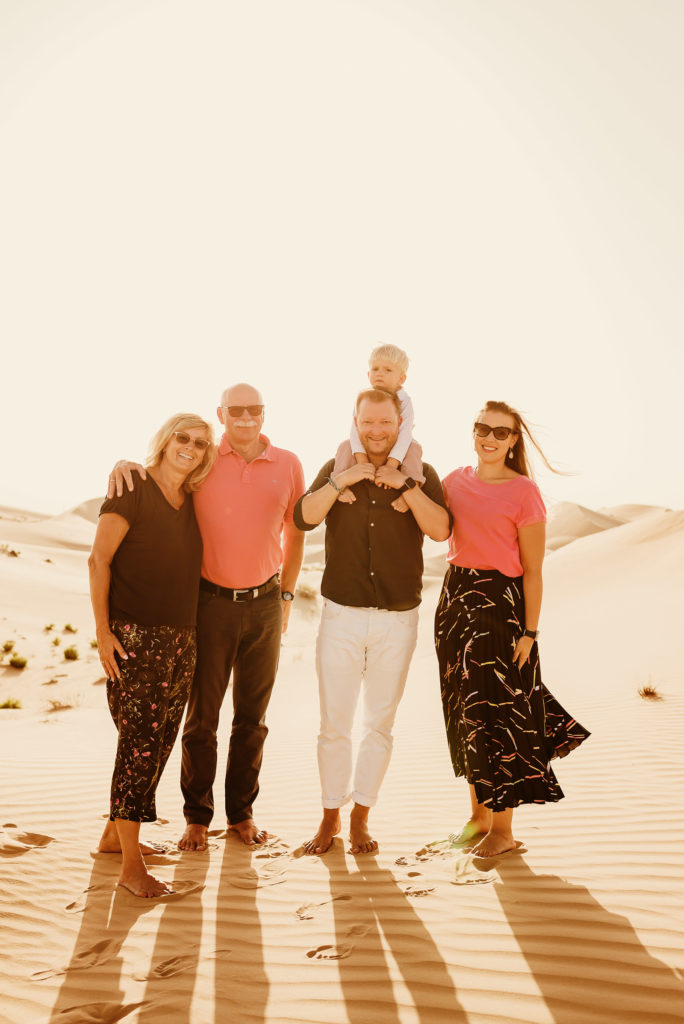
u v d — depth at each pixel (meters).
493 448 4.04
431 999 2.50
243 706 4.52
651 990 2.44
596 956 2.68
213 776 4.39
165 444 3.99
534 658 3.91
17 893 3.50
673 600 18.28
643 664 10.20
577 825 4.13
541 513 3.93
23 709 14.61
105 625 3.79
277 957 2.87
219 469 4.41
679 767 5.18
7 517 94.88
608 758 5.55
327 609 4.18
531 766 3.70
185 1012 2.49
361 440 4.12
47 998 2.63
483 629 3.87
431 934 2.96
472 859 3.71
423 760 6.16
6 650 20.97
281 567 4.88
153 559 3.86
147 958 2.91
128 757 3.73
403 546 4.11
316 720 9.23
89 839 4.32
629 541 35.56
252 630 4.43
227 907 3.37
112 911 3.34
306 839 4.37
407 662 4.18
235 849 4.20
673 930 2.83
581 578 31.97
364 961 2.79
